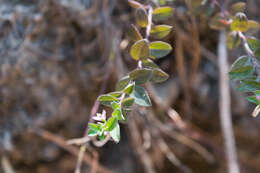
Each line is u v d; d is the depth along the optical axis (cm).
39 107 73
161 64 83
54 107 74
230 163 76
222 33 77
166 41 79
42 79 72
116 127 52
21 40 70
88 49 73
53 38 71
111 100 53
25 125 74
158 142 82
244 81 53
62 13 70
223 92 77
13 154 75
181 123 83
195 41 78
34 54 71
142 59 56
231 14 64
